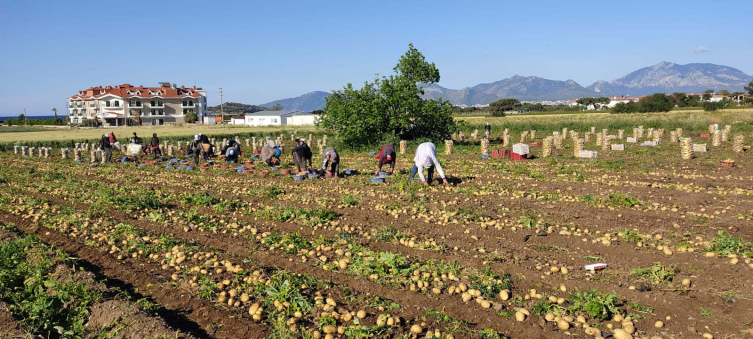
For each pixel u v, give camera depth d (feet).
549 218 34.53
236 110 629.92
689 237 28.94
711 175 53.11
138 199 42.70
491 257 26.18
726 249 25.50
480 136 135.54
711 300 20.40
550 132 143.84
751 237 28.50
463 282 22.82
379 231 31.32
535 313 19.80
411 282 23.03
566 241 28.99
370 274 24.07
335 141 113.39
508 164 68.18
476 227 32.30
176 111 358.64
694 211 35.58
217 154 98.37
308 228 33.65
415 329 18.24
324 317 19.25
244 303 21.34
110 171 71.97
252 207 40.83
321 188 49.98
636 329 18.37
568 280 23.00
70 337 18.52
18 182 59.62
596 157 73.41
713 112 208.54
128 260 27.66
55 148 134.82
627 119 163.22
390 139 102.58
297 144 62.28
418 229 32.40
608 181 50.06
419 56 106.42
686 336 17.79
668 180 50.11
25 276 24.31
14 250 27.78
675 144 91.76
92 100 350.84
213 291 22.50
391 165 57.52
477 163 70.90
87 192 50.42
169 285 23.49
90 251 29.22
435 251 27.61
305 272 24.79
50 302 20.81
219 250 29.12
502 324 19.19
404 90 103.24
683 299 20.61
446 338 17.75
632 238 28.89
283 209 38.17
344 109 103.19
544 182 50.60
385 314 19.72
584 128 151.12
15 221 37.86
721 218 33.32
